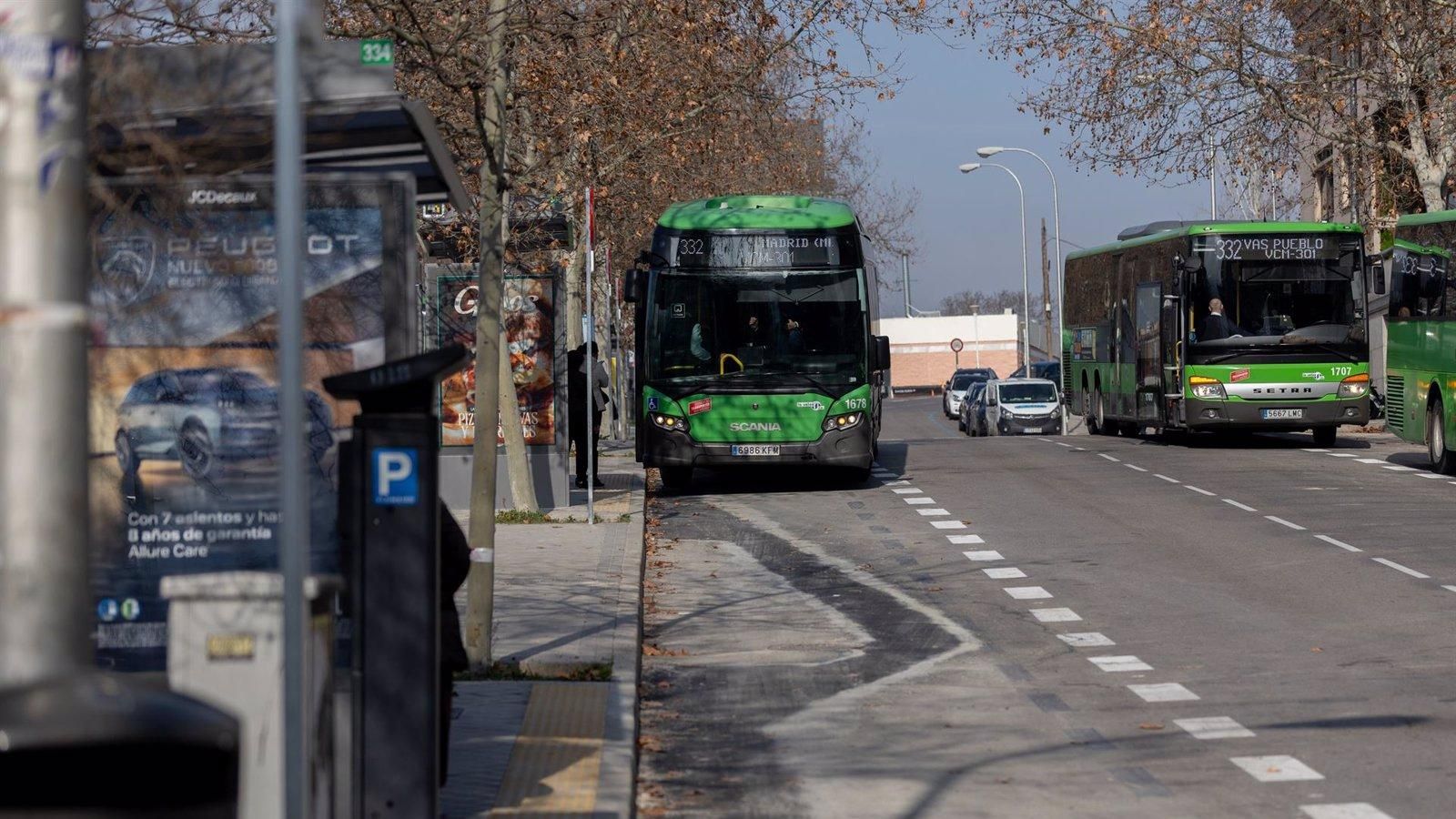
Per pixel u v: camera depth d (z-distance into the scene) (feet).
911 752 29.22
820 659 39.09
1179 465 88.58
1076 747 29.22
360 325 25.03
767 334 78.02
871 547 59.57
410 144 27.27
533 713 30.50
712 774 27.86
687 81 73.10
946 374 404.98
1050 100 110.83
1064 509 69.31
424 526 19.51
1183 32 108.06
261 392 25.11
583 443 82.84
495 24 37.78
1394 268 88.58
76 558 13.62
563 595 45.21
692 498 79.05
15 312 13.61
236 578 17.13
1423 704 31.89
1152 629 41.73
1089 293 131.54
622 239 118.93
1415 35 106.22
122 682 11.34
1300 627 41.19
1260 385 98.22
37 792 10.39
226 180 24.82
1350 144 112.47
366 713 19.39
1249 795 25.41
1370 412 98.43
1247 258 98.68
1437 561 51.70
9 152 13.79
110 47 23.68
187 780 10.76
